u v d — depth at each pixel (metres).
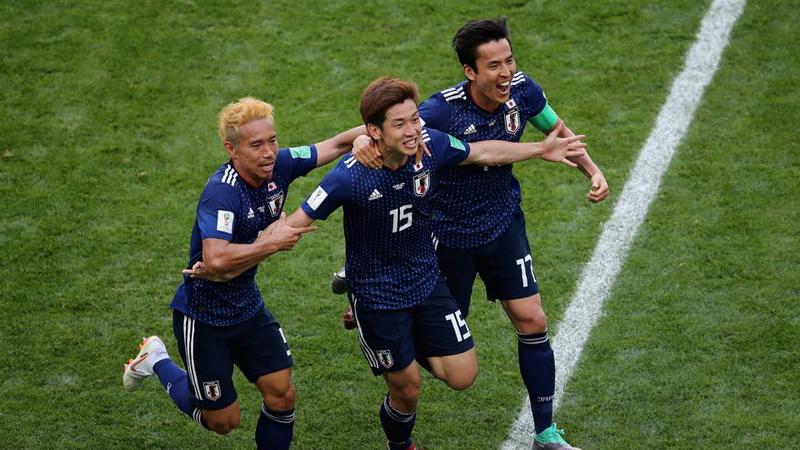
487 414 22.77
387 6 36.94
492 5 36.78
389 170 18.75
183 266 27.08
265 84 33.69
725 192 29.05
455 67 34.25
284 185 19.19
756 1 36.38
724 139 31.02
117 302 25.91
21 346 24.44
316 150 19.73
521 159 20.48
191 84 33.69
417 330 20.39
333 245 28.05
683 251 27.09
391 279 19.73
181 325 19.55
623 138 31.34
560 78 33.81
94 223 28.48
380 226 19.17
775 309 24.91
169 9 36.75
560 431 21.75
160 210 28.98
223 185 18.36
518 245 21.56
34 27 35.88
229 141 18.03
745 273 26.14
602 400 22.84
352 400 23.23
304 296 26.30
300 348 24.67
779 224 27.70
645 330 24.69
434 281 20.19
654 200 28.97
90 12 36.56
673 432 21.81
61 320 25.28
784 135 30.97
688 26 35.56
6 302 25.75
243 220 18.58
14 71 34.03
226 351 19.69
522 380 23.59
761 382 22.88
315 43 35.38
